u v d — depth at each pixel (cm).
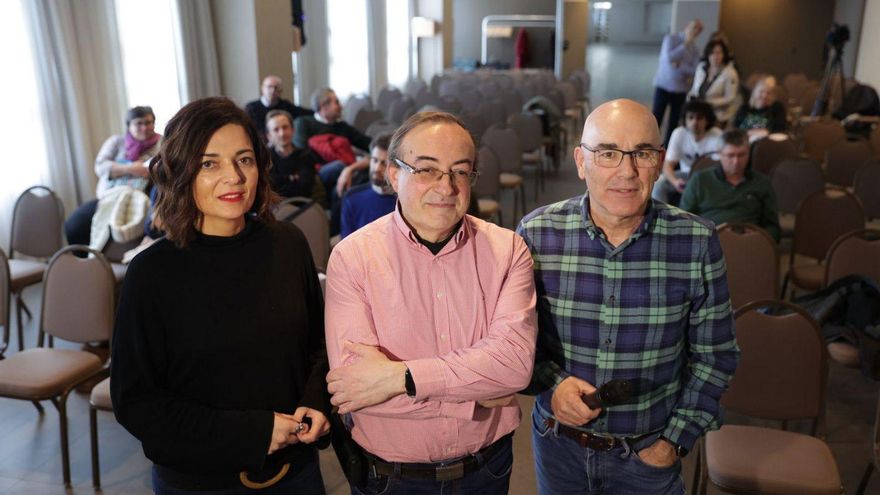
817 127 670
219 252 134
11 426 308
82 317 282
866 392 334
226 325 133
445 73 1239
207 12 683
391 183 134
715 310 157
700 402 159
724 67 730
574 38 1337
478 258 134
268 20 722
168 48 645
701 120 507
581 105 1111
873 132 658
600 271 156
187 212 129
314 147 569
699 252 154
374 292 132
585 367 160
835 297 293
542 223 162
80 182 549
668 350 158
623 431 160
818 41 1408
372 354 126
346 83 1066
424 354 132
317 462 154
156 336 130
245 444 130
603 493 169
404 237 132
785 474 203
